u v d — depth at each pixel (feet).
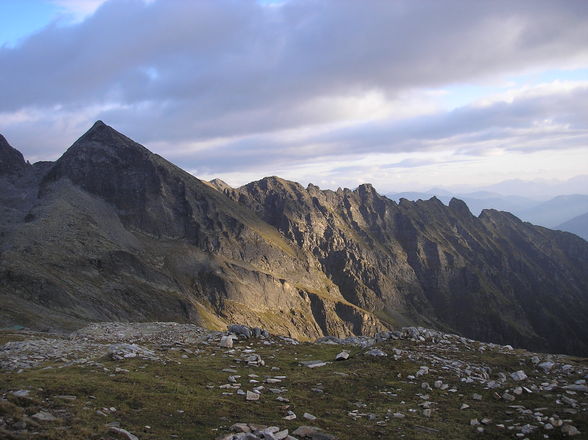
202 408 104.73
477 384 134.82
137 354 152.15
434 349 170.50
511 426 105.50
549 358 163.84
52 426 83.56
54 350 156.15
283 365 153.89
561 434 100.32
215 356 163.43
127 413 97.71
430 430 103.24
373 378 138.41
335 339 212.43
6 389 101.65
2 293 543.39
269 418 102.99
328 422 103.09
